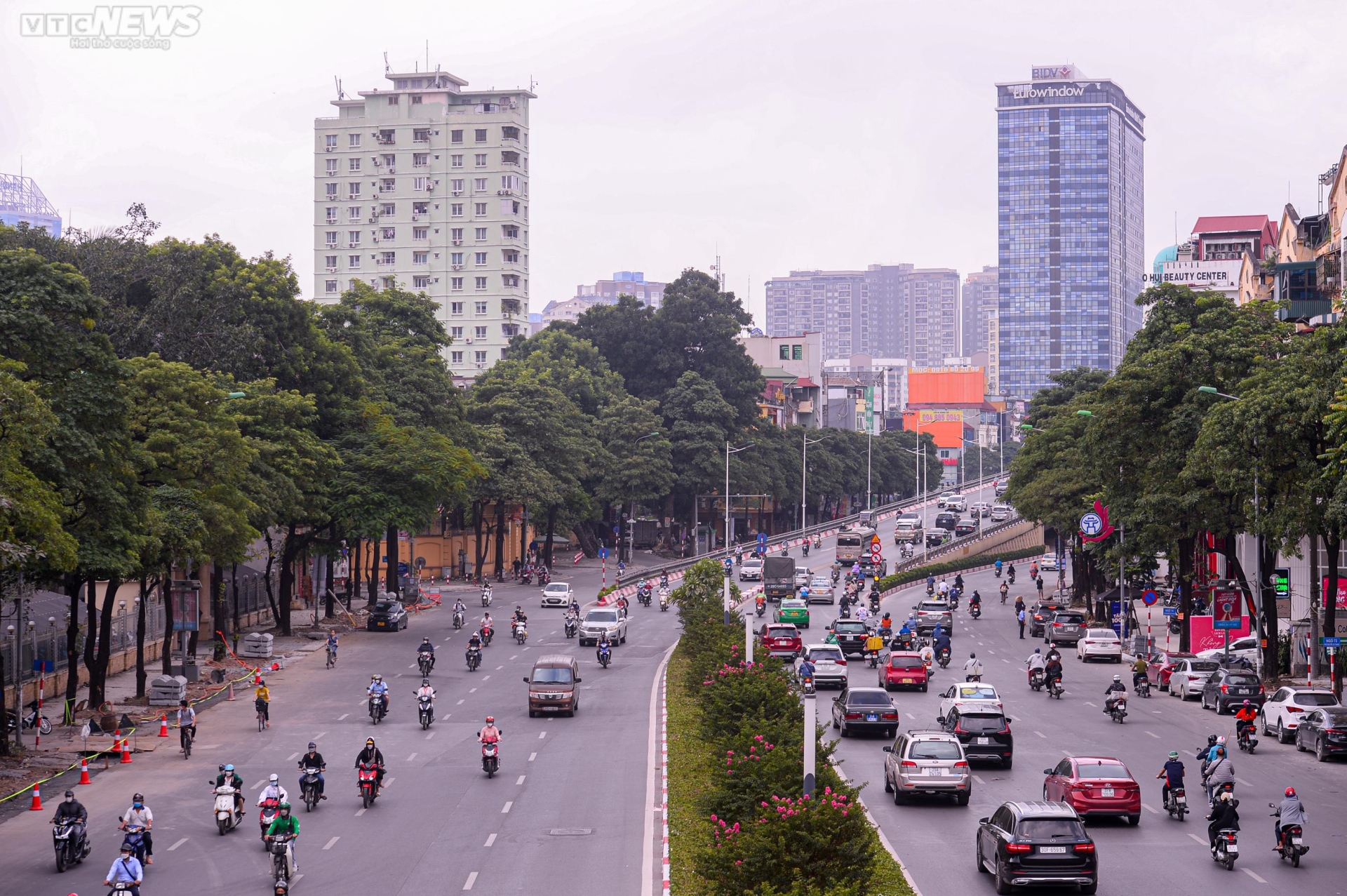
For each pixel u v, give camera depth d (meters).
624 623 82.88
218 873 30.38
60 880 29.98
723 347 173.50
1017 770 41.31
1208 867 29.44
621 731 50.16
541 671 54.62
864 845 22.97
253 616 89.94
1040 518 103.31
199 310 76.50
